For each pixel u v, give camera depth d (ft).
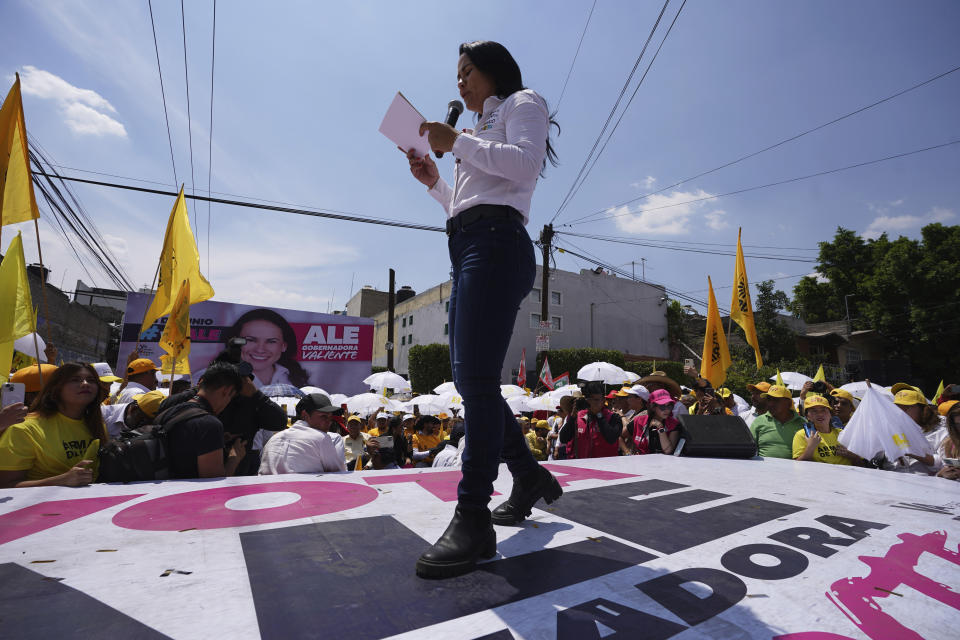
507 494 6.59
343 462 11.07
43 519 4.82
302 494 6.11
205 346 53.62
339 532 4.51
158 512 5.16
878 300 104.22
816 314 121.90
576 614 2.98
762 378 79.56
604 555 4.08
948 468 9.30
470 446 4.18
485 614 2.96
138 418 13.12
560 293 107.45
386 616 2.90
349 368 58.85
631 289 119.44
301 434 10.50
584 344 108.58
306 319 57.82
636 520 5.19
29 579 3.26
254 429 12.42
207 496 5.95
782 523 5.06
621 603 3.14
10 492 6.11
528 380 94.84
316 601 3.07
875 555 4.08
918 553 4.12
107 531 4.43
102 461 7.61
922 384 99.09
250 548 4.02
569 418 17.13
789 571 3.71
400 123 5.37
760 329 106.83
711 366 24.57
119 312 125.29
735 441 10.72
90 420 8.79
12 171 9.74
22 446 7.83
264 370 55.36
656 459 10.31
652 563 3.89
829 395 18.54
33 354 17.04
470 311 4.37
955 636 2.78
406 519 4.99
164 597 3.03
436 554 3.60
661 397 14.83
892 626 2.88
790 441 14.92
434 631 2.73
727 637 2.72
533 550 4.21
